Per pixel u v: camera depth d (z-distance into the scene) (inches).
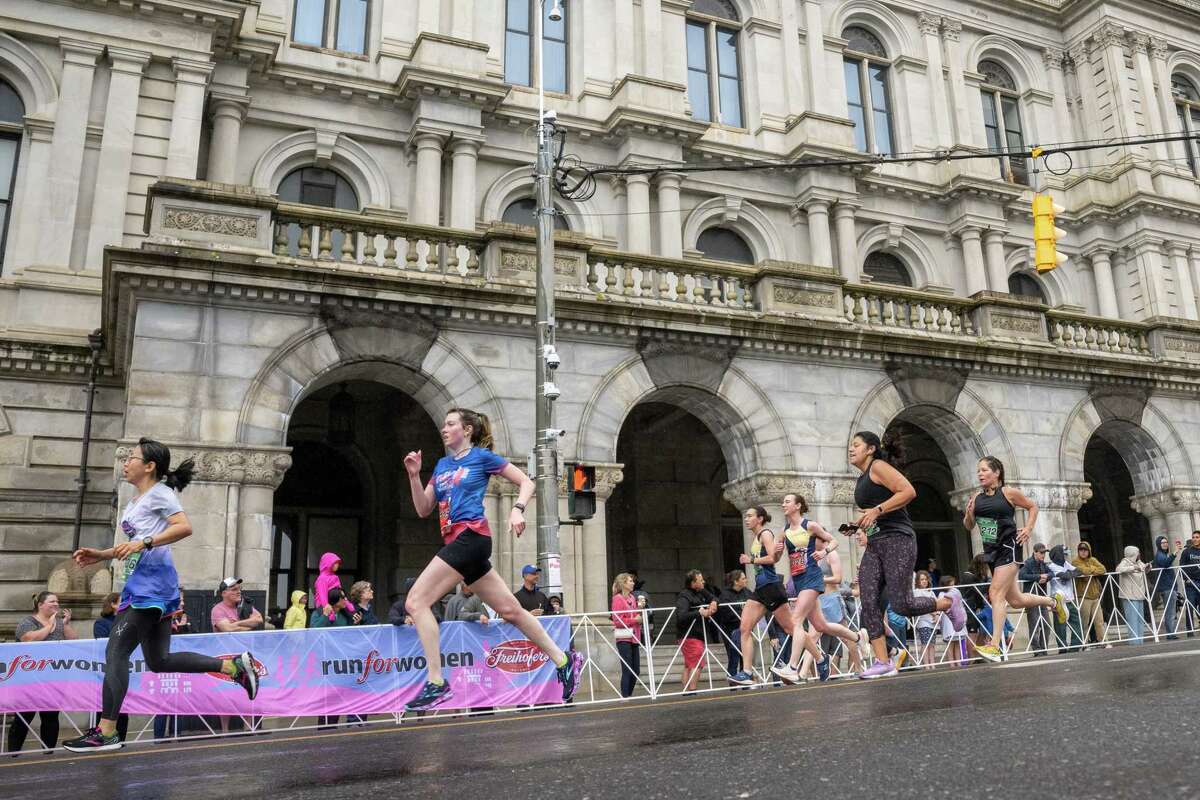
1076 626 622.5
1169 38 1362.0
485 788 132.1
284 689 358.9
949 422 802.8
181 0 799.1
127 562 253.0
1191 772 106.0
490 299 641.0
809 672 493.4
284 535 853.8
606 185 1008.9
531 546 625.0
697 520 949.2
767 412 721.0
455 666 378.9
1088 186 1279.5
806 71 1163.9
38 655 349.4
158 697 351.9
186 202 588.1
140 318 563.2
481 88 920.3
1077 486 821.9
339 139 910.4
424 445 850.1
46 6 773.3
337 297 605.0
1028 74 1326.3
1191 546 692.7
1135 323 906.7
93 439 722.8
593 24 1048.2
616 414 674.2
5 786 168.9
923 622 541.6
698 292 725.9
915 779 114.7
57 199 747.4
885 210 1155.9
